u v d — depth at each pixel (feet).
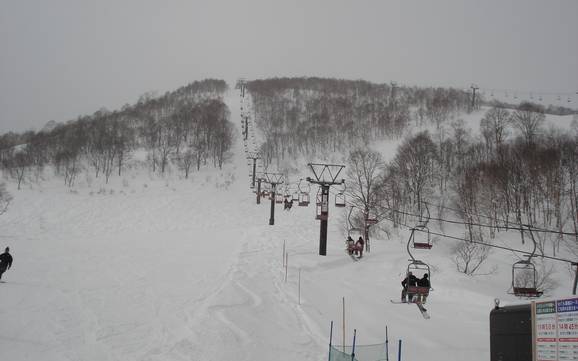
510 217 203.21
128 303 74.33
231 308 71.61
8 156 353.31
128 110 537.24
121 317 65.92
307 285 98.32
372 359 55.16
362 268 120.78
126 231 212.43
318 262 122.52
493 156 252.42
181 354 51.31
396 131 395.34
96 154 341.82
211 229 217.36
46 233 200.85
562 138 248.73
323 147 390.63
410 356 58.23
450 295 96.17
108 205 250.37
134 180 310.04
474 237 175.32
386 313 81.35
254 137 442.09
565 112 480.64
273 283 96.27
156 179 313.32
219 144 364.99
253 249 140.87
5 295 75.72
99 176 315.37
